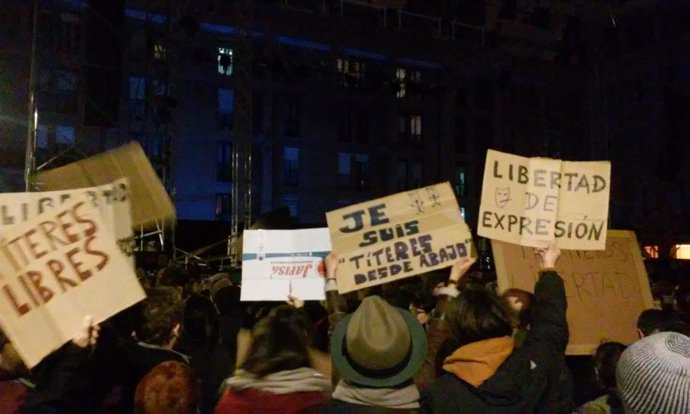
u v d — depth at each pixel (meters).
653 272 20.67
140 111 28.33
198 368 4.92
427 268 5.12
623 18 32.62
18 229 3.33
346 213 5.21
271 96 33.75
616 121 33.72
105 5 14.38
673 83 31.16
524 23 20.58
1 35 25.19
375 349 2.88
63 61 25.69
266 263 6.05
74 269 3.35
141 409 2.93
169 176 18.80
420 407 3.05
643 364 1.70
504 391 2.93
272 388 2.88
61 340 3.26
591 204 4.82
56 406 3.37
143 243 16.89
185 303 5.27
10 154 25.30
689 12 30.92
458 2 21.77
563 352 3.27
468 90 37.84
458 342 3.26
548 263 3.83
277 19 30.62
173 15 20.53
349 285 5.11
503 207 4.83
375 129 36.91
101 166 5.76
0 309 3.23
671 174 27.44
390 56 33.75
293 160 34.75
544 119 38.81
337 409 2.92
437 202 5.23
